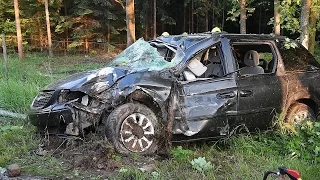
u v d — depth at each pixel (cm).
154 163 495
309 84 633
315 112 650
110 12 3105
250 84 575
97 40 3033
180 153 517
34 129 619
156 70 552
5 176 457
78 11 2923
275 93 593
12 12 2750
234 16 1566
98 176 455
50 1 2830
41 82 1037
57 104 532
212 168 482
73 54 2903
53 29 3031
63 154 519
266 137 586
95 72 558
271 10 3503
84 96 529
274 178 435
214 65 597
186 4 3506
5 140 586
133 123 518
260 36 625
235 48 640
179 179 450
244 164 489
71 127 525
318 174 464
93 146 504
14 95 820
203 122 543
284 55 630
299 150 542
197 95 546
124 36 3325
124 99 522
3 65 1291
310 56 660
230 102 556
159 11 3416
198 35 624
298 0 950
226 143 564
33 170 473
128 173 450
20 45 2250
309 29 988
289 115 616
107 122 511
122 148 507
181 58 569
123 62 599
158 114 545
